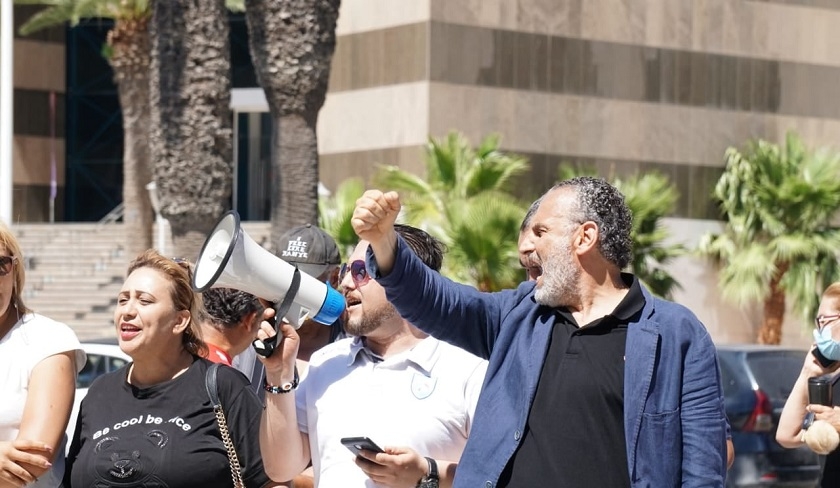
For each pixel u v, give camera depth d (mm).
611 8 26781
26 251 28562
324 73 12438
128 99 26375
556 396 3670
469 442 3775
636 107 27000
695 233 27422
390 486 4070
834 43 29344
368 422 4160
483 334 3988
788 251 23281
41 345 4594
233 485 4270
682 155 27484
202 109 12781
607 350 3680
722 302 26688
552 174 26047
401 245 3842
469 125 25344
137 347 4348
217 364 4418
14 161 37250
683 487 3594
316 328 5297
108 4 26062
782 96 28703
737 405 10961
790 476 10992
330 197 22938
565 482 3592
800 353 11477
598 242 3764
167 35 12820
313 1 12312
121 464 4234
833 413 5734
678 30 27531
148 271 4414
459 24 25281
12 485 4363
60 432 4492
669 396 3609
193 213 12781
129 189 26391
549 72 26094
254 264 3816
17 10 37156
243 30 34000
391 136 25672
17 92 37312
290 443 4137
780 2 28750
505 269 17938
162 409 4332
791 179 23922
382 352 4289
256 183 33406
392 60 25719
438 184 20562
